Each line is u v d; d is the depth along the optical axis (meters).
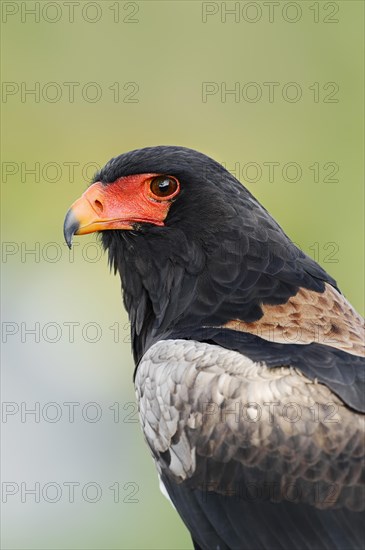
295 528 8.13
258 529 8.25
